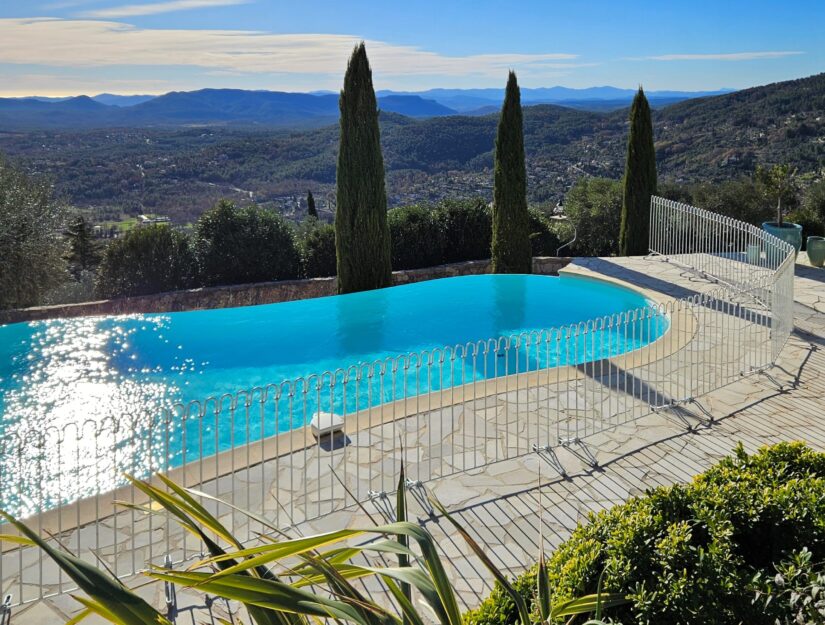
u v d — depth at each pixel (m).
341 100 16.23
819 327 12.11
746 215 24.72
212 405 10.35
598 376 9.82
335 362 12.45
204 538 2.06
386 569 1.93
